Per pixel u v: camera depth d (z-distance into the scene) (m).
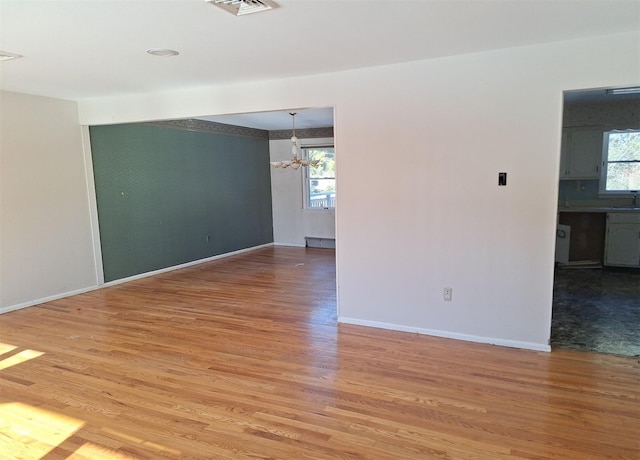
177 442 2.28
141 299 5.05
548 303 3.34
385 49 3.16
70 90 4.56
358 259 3.98
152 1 2.19
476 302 3.57
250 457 2.15
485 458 2.11
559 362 3.16
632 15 2.53
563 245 6.26
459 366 3.13
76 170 5.30
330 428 2.38
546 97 3.16
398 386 2.85
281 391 2.81
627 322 3.98
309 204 8.72
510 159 3.32
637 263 5.88
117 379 3.02
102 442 2.30
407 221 3.74
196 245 7.12
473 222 3.50
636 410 2.50
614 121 6.03
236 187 8.00
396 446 2.21
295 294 5.17
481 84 3.34
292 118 7.05
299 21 2.54
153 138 6.29
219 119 7.16
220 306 4.73
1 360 3.36
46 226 4.99
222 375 3.05
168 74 3.83
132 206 6.02
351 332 3.87
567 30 2.80
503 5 2.34
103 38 2.79
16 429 2.43
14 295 4.70
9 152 4.61
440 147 3.54
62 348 3.59
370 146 3.79
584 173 6.26
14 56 3.18
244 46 3.02
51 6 2.24
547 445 2.20
